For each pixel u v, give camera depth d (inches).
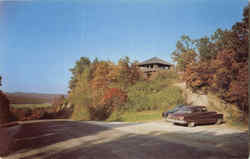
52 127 550.9
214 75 970.7
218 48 1202.6
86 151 267.1
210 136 366.0
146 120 750.5
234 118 628.7
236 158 232.7
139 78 1481.3
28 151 269.4
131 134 398.6
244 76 762.8
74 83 2006.6
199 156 241.4
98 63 1659.7
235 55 832.9
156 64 2022.6
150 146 291.9
